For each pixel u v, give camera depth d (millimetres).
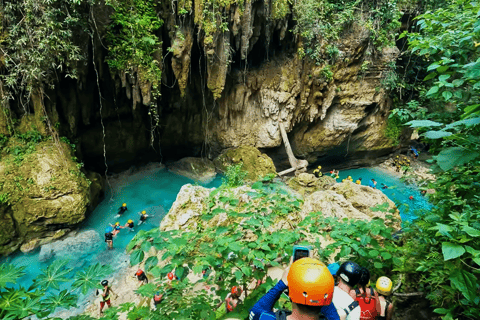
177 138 20031
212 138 20625
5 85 11758
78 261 11500
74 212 12508
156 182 18234
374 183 18844
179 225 9508
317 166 22297
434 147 3719
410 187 18062
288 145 19562
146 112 17781
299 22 16453
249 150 19578
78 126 15680
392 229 4207
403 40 20062
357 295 2652
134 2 12820
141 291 2875
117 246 12438
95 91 15383
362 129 21172
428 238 3590
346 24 17453
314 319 1653
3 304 2094
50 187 12219
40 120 12922
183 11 13383
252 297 3070
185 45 14500
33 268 11125
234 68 18750
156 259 2748
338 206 9789
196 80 18266
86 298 9664
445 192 3631
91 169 17047
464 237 2283
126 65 13367
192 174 19328
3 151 12195
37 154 12586
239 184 15242
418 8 17891
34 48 11062
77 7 11555
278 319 1769
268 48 18562
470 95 3115
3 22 10625
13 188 11672
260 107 19828
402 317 3742
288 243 3732
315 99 19000
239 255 3127
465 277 2322
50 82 12578
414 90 20625
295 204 4102
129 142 18062
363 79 19156
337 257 3621
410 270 3766
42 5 10469
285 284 2041
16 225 11750
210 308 2811
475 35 3102
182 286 2975
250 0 14109
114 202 15836
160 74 14055
